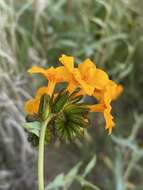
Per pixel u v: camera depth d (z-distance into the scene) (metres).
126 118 0.27
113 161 0.25
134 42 0.27
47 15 0.26
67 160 0.25
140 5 0.27
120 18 0.26
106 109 0.11
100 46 0.25
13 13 0.23
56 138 0.12
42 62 0.24
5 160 0.23
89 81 0.11
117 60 0.27
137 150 0.23
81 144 0.25
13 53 0.23
